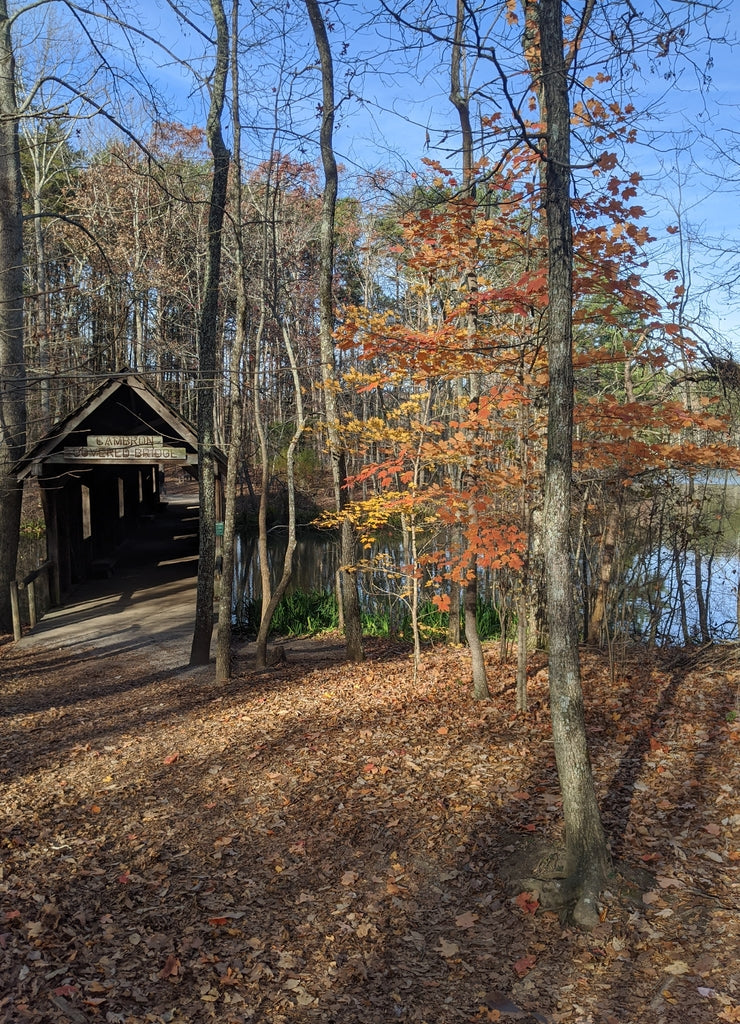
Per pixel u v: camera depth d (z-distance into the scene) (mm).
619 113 6164
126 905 5043
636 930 4465
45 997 4160
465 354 7086
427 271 7848
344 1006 4141
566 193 4766
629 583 10367
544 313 7023
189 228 24172
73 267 26922
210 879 5352
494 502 8258
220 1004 4168
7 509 13469
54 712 9180
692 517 10109
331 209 10125
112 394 14258
